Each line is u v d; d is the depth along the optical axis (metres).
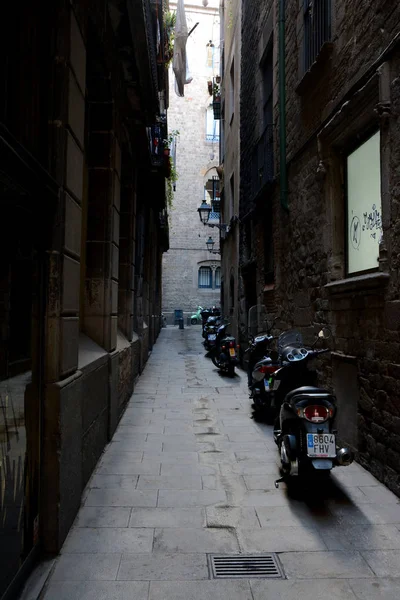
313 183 6.00
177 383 9.13
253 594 2.53
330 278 5.34
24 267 2.51
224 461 4.66
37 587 2.52
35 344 2.73
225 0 17.08
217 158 31.59
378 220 4.46
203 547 3.01
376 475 4.17
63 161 3.00
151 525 3.30
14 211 2.31
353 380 4.69
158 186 10.42
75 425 3.30
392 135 3.88
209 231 31.30
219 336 11.24
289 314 7.20
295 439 3.79
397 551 2.98
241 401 7.51
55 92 2.99
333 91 5.24
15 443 2.39
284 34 7.46
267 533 3.20
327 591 2.56
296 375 4.86
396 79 3.82
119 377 6.04
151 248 14.50
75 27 3.22
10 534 2.32
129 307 7.79
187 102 31.41
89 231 5.20
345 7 4.89
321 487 3.98
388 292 3.92
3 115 2.35
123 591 2.54
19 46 2.60
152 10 6.34
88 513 3.47
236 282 12.85
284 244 7.51
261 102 9.73
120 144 5.89
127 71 5.84
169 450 4.98
